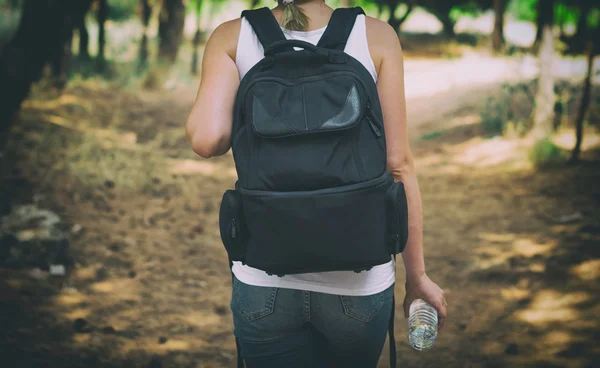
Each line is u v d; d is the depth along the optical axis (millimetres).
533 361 3812
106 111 10727
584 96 7535
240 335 1837
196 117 1734
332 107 1616
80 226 5914
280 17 1795
